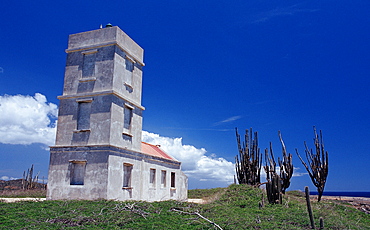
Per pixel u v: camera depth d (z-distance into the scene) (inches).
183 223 552.1
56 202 697.0
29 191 1373.0
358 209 955.3
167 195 1061.1
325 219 625.3
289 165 1046.4
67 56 897.5
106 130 800.3
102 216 561.6
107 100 817.5
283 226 553.9
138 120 946.7
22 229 458.9
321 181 973.8
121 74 871.1
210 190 1652.3
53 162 833.5
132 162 872.3
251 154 1259.2
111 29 860.0
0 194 1246.3
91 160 789.2
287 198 920.3
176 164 1147.9
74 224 510.6
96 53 863.7
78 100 847.1
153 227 503.2
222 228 523.8
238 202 880.3
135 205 666.8
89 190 773.3
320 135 999.0
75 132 835.4
